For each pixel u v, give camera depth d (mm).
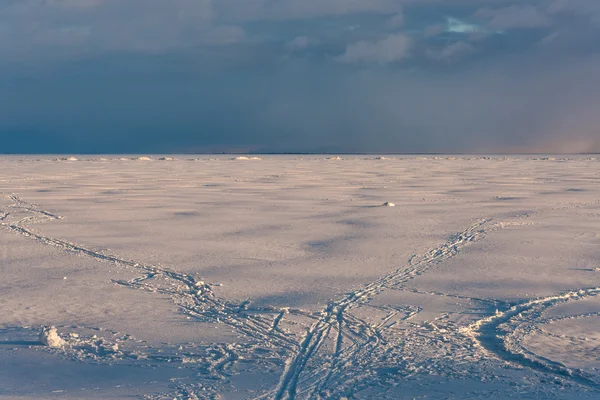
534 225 19797
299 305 10523
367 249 15602
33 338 8719
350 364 7816
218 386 7059
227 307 10430
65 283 12031
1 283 11992
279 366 7730
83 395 6738
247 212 23297
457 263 13914
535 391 6938
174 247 15906
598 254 14938
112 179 43656
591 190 33531
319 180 43125
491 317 9867
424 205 25719
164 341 8680
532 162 92062
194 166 71688
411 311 10188
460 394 6855
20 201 27156
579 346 8500
